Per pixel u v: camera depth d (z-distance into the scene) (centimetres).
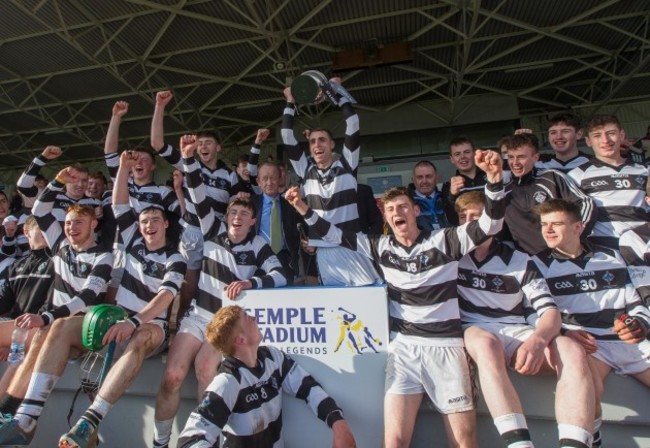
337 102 331
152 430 267
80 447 204
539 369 212
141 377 271
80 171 425
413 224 244
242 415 205
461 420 205
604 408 216
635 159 346
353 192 305
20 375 245
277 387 221
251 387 210
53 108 998
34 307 308
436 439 228
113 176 376
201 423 189
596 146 294
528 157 295
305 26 732
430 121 1000
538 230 273
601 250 241
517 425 183
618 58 847
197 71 867
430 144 1005
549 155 361
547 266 248
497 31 762
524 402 220
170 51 796
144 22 710
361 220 356
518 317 239
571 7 698
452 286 233
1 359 285
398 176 909
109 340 230
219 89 943
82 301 269
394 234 253
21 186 381
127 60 801
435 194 390
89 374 266
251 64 838
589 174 293
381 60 782
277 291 253
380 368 233
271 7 658
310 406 221
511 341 224
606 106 1062
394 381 218
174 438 259
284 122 339
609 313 228
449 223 367
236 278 279
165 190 395
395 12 699
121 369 232
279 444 219
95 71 848
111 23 705
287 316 251
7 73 839
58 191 327
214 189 402
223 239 290
